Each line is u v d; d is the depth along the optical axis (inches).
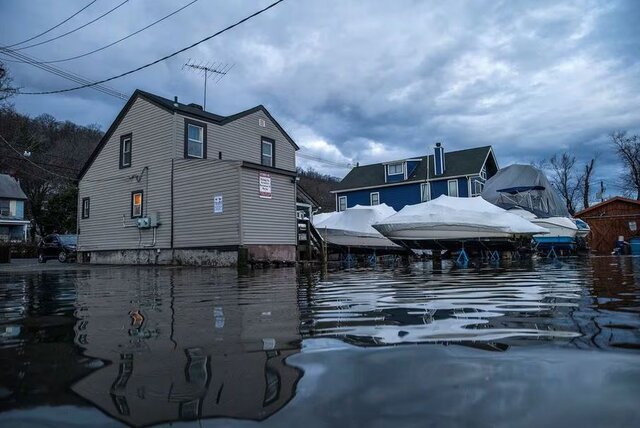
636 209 930.7
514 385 49.7
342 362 61.7
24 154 1272.1
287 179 569.3
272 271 383.6
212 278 291.6
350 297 155.6
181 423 40.8
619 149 1381.6
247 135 680.4
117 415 43.2
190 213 542.3
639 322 90.9
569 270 305.3
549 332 81.0
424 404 44.3
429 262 539.8
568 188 1701.5
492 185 831.1
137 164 614.5
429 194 1117.1
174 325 99.6
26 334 91.0
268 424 39.9
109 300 160.4
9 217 1427.2
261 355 67.1
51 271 430.9
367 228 638.5
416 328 88.6
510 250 578.2
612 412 41.4
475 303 129.4
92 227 673.6
